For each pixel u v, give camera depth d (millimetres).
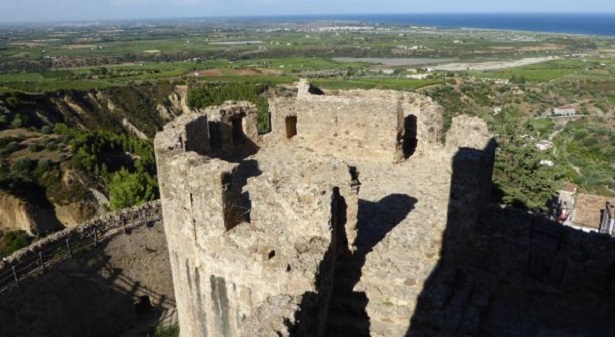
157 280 27484
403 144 24078
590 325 13711
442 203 17984
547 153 31891
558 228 15562
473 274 15016
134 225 26688
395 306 13133
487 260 14945
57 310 22859
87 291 24234
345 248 14430
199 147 20703
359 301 13305
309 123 24266
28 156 64188
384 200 18500
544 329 13500
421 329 12734
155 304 27344
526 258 14578
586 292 14281
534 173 29094
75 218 56844
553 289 14633
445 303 13336
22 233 53719
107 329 24969
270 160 22969
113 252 25625
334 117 23641
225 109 22984
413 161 22766
